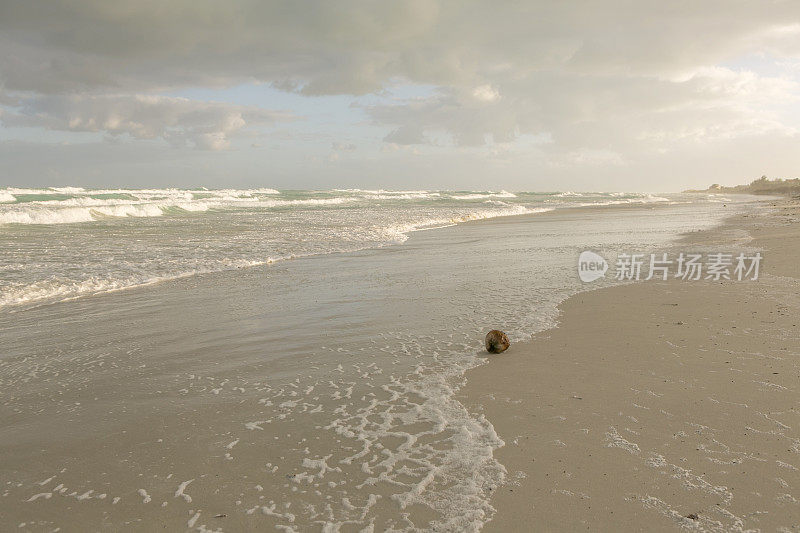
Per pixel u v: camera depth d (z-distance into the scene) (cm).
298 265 1339
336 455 371
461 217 3161
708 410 422
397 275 1156
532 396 467
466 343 638
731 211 3656
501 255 1471
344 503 313
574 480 329
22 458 378
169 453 380
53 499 325
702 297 848
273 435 405
